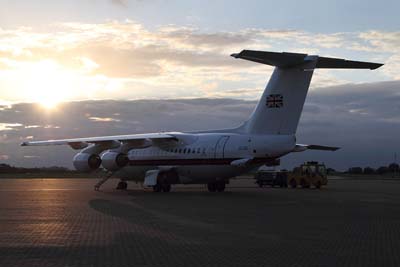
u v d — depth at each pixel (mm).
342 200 32250
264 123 35969
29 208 25625
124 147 40781
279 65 34438
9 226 18078
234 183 75000
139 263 11469
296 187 56969
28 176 127062
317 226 18359
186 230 17156
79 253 12703
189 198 33719
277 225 18641
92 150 41625
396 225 18750
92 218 20812
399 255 12555
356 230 17297
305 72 33969
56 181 80000
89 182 73375
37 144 43375
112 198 33594
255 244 14227
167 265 11258
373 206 27406
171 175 41938
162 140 41219
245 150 36750
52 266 11117
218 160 38438
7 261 11656
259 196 36469
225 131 39844
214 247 13719
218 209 25188
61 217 21172
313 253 12820
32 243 14250
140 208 25656
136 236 15688
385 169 174000
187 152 40188
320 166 55750
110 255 12438
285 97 34938
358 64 31875
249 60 32844
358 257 12281
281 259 12008
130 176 44688
